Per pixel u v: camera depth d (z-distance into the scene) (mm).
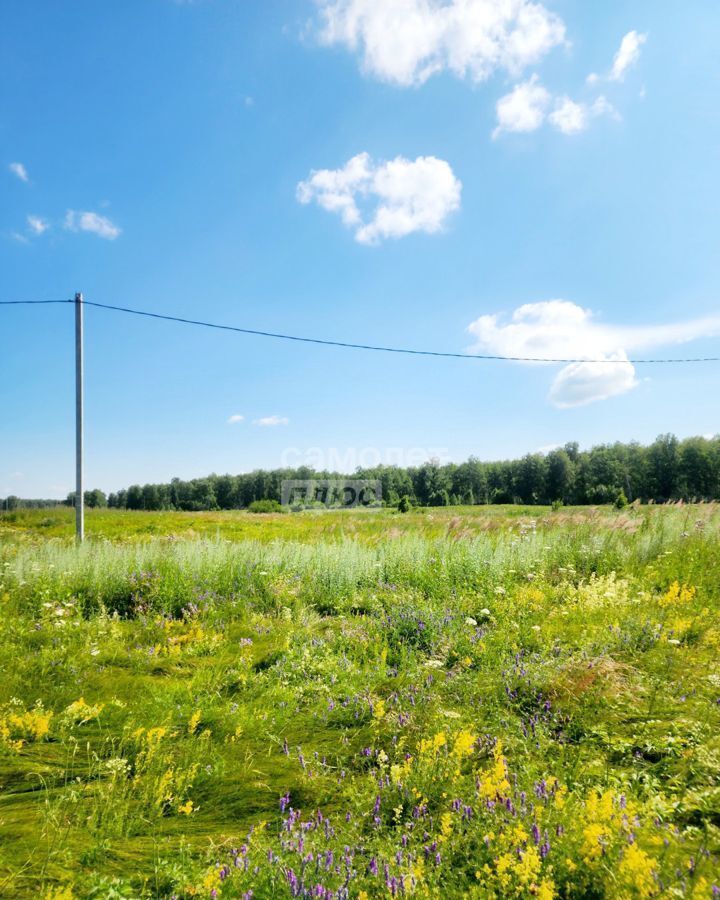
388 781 3281
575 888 2191
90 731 4160
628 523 11812
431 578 9117
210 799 3266
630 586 8172
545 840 2373
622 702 4164
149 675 5492
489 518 15516
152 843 2834
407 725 4051
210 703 4660
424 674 5148
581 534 11391
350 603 8461
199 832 2961
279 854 2596
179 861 2650
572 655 5219
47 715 4211
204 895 2312
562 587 8234
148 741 3730
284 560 10320
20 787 3375
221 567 9633
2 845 2760
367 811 2980
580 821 2467
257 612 8047
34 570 8984
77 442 13727
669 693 4324
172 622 7371
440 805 2936
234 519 25625
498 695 4516
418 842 2654
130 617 7922
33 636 6504
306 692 5008
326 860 2490
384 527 17266
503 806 2719
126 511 30828
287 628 7016
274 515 29594
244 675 5266
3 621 6992
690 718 3855
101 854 2701
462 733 3303
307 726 4301
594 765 3330
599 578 8414
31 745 3922
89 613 7969
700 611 6527
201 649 6352
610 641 5605
